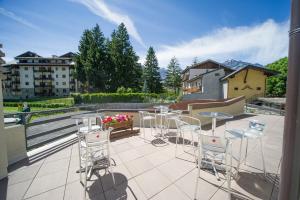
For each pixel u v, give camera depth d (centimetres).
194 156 364
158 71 4494
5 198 232
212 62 2741
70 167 320
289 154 129
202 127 635
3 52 287
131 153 383
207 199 227
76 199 229
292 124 125
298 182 127
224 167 306
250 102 1683
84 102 2689
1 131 278
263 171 299
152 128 618
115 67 3856
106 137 270
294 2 119
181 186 257
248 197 230
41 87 4756
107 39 4134
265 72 1698
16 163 334
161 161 341
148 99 2764
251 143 451
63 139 479
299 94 121
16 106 3312
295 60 121
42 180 276
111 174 291
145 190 247
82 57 3784
